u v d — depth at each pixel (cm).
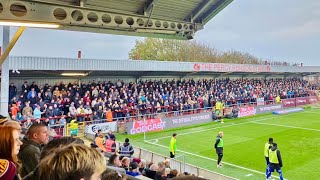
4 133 228
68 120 1747
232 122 2528
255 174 1187
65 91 1928
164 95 2497
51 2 449
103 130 1867
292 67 4072
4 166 199
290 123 2473
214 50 6506
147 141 1792
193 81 3039
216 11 653
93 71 2169
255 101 3253
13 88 1734
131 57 5694
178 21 631
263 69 3594
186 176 145
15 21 416
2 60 558
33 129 332
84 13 488
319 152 1523
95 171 135
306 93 4075
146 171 799
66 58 1925
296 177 1142
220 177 980
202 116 2488
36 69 1791
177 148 1627
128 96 2255
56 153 139
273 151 1067
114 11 530
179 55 5788
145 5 560
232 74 3584
